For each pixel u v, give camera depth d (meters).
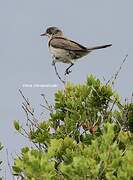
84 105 14.80
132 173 11.20
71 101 14.73
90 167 11.28
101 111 14.70
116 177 11.35
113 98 14.84
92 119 14.55
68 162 12.55
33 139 14.48
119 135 12.95
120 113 14.38
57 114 14.91
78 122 14.52
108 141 11.70
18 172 12.33
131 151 11.61
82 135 14.37
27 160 11.66
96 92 14.86
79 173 11.23
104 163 11.52
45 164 11.41
